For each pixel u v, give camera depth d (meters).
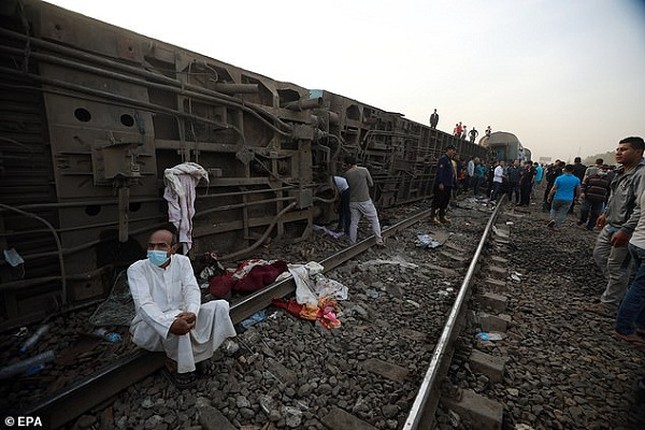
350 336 3.17
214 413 2.11
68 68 3.07
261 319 3.31
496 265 5.80
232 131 5.00
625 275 3.94
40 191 3.16
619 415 2.33
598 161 9.84
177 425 2.06
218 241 4.96
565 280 5.23
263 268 4.04
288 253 5.52
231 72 4.72
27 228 3.10
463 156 19.67
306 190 6.12
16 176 3.00
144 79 3.62
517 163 15.22
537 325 3.64
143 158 3.69
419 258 5.93
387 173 9.77
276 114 5.50
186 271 2.54
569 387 2.60
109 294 3.57
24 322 2.99
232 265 4.79
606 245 4.30
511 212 12.48
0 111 2.87
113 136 3.38
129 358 2.33
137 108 3.58
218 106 4.59
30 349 2.70
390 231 7.17
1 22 2.77
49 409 1.90
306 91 6.32
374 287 4.39
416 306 3.92
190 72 4.16
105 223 3.46
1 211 2.84
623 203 3.99
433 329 3.41
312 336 3.13
